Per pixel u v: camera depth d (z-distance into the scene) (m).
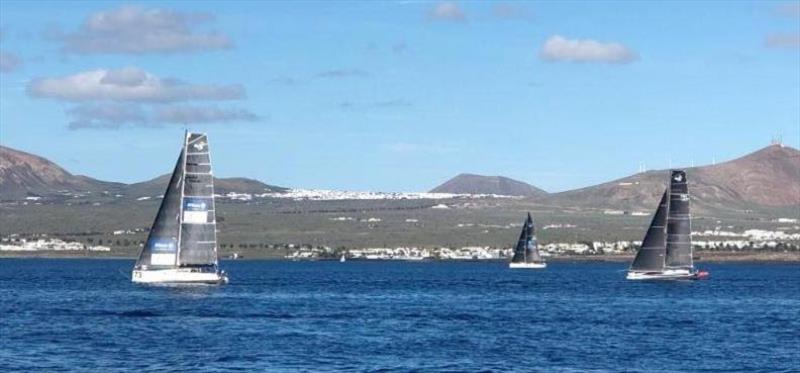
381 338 105.06
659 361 91.06
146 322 117.06
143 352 92.94
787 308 150.38
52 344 97.50
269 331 109.69
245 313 130.50
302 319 123.88
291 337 104.69
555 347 99.69
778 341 105.50
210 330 109.88
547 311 141.88
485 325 119.75
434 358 91.50
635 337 108.38
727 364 89.62
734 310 145.50
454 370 85.25
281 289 194.12
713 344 102.69
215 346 97.31
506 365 88.06
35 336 103.31
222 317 124.38
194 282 164.25
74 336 103.50
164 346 97.00
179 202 161.62
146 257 163.12
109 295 161.25
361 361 89.12
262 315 128.00
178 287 163.50
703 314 137.75
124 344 98.00
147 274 163.25
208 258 163.62
